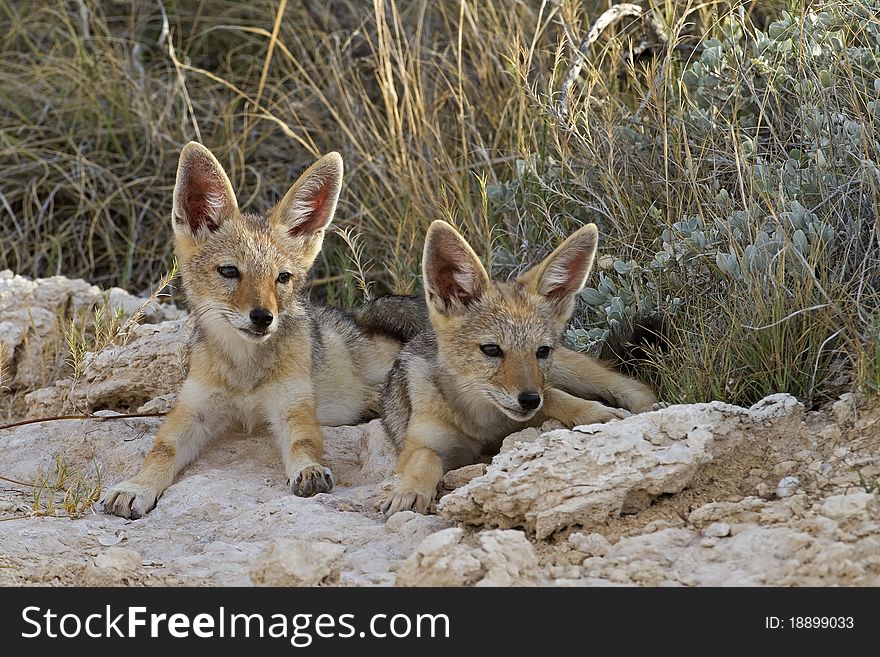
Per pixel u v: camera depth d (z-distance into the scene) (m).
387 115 10.96
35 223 11.76
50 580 5.84
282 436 7.77
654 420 6.09
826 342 6.52
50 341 9.62
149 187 11.68
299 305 8.08
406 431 7.29
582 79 9.66
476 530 6.05
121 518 6.86
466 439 7.24
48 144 12.27
